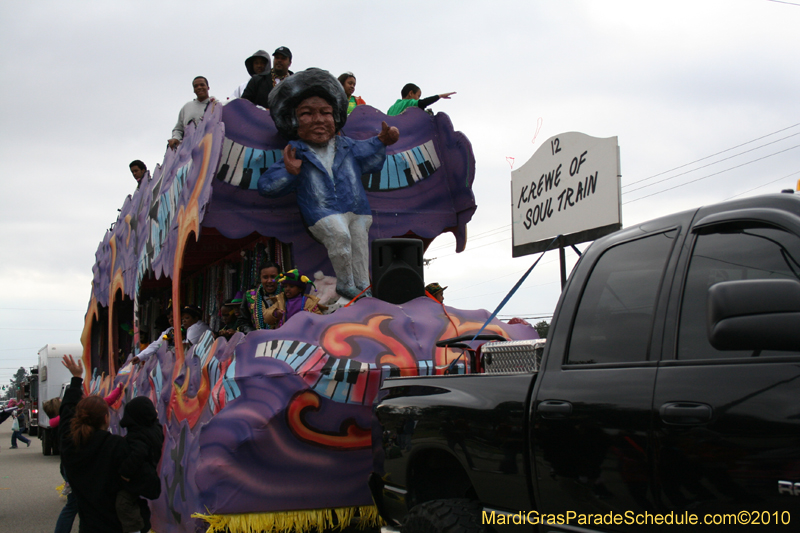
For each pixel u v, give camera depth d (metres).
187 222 6.68
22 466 17.62
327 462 5.20
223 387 5.14
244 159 6.85
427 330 5.68
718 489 2.19
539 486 2.88
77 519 9.27
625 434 2.51
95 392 12.35
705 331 2.39
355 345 5.38
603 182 5.28
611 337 2.75
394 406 3.93
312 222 6.73
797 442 1.99
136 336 9.48
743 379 2.19
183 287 11.52
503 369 3.96
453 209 7.78
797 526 1.97
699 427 2.26
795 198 2.29
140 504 4.79
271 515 5.05
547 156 6.12
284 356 5.20
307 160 6.76
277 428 5.06
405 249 6.22
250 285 8.37
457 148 7.61
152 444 4.71
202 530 5.06
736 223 2.43
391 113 8.38
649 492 2.42
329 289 7.03
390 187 7.53
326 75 6.81
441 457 3.78
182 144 7.49
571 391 2.79
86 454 4.54
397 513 3.90
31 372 36.41
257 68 8.90
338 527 5.45
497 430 3.11
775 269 2.25
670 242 2.66
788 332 1.88
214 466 4.93
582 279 3.00
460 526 3.15
